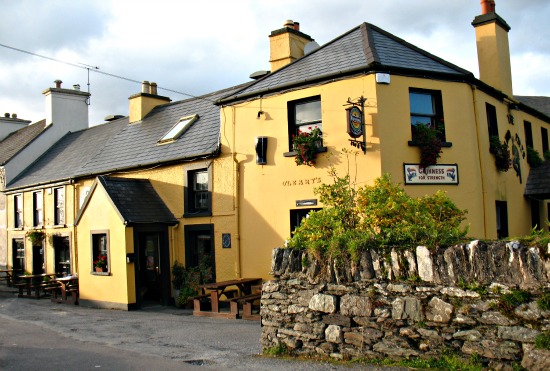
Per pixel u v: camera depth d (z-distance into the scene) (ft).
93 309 50.57
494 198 45.39
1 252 84.79
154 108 71.05
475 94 44.11
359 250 23.59
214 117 57.62
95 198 52.85
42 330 38.70
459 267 20.62
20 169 85.05
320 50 47.44
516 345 18.99
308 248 25.64
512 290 19.19
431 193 40.83
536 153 55.93
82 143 81.05
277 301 26.55
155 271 54.65
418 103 42.60
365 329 23.11
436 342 21.06
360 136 40.42
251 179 47.01
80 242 54.60
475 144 43.45
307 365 23.41
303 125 44.57
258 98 46.93
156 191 55.98
